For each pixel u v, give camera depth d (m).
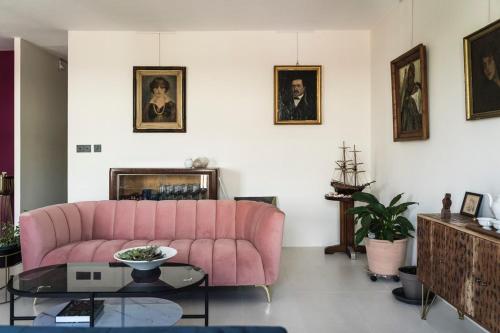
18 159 5.40
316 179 5.23
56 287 2.34
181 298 3.34
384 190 4.73
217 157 5.22
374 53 5.05
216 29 5.12
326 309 3.11
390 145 4.54
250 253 3.28
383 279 3.85
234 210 3.92
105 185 5.21
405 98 4.03
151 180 4.96
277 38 5.20
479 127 2.84
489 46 2.65
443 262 2.58
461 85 3.07
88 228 3.82
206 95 5.21
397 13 4.31
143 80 5.18
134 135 5.22
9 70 6.05
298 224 5.24
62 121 6.62
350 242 4.84
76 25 4.95
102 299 2.64
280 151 5.23
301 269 4.20
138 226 3.86
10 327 1.43
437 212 3.45
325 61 5.22
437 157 3.45
